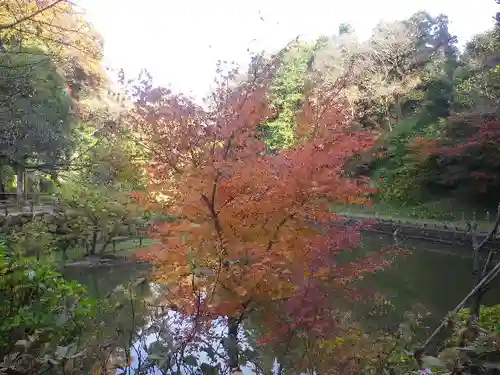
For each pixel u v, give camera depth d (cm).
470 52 2314
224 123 442
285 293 397
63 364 216
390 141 2375
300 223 453
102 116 701
